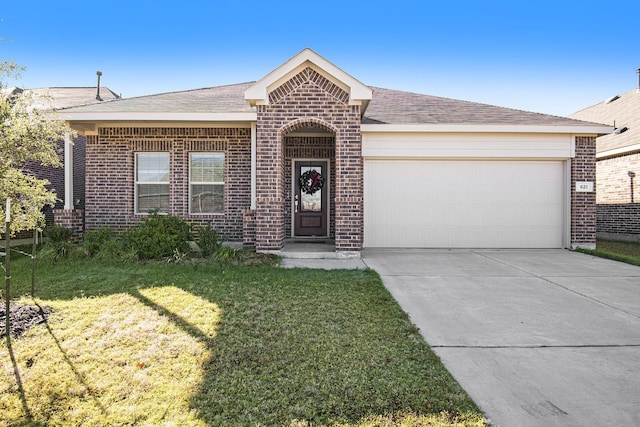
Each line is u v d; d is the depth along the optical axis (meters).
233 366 3.33
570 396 2.94
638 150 12.52
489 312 4.99
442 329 4.38
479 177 10.34
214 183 10.41
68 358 3.42
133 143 10.17
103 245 8.16
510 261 8.49
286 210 11.48
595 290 6.08
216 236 8.72
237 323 4.34
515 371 3.36
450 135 10.12
